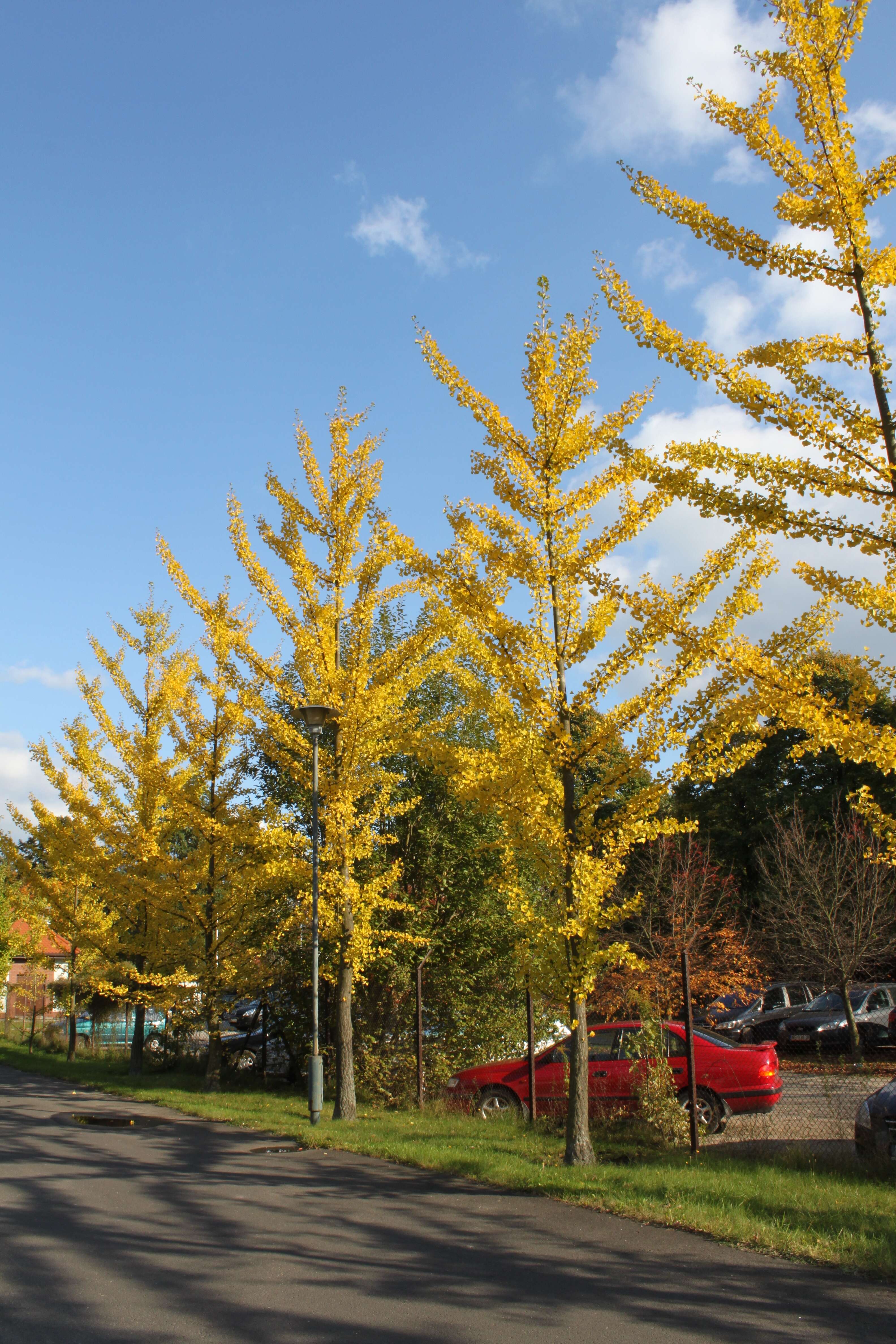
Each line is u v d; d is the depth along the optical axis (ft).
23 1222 22.82
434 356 30.50
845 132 23.77
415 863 55.93
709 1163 28.94
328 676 42.68
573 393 29.84
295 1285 17.93
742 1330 15.51
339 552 43.91
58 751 63.82
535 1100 39.34
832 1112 38.99
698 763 26.53
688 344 24.23
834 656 73.92
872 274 23.70
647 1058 34.47
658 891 68.90
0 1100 49.93
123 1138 36.45
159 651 65.36
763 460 23.24
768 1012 71.26
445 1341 15.07
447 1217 23.24
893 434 23.22
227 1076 60.75
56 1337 15.25
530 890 51.88
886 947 61.98
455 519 30.42
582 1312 16.40
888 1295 17.30
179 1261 19.56
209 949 54.65
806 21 23.71
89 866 59.06
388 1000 55.88
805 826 73.77
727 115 24.72
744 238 24.68
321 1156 32.09
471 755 30.32
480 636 30.66
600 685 28.25
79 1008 82.99
